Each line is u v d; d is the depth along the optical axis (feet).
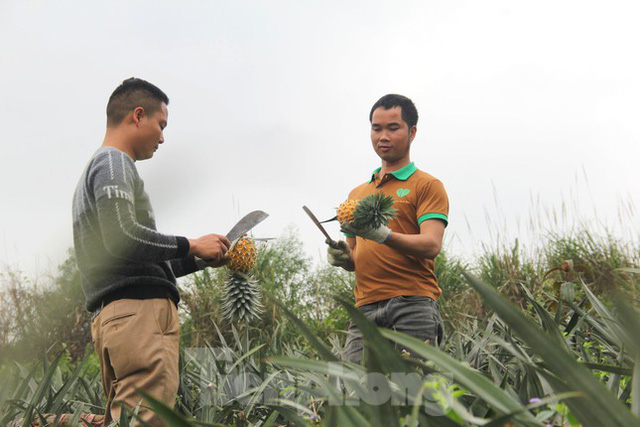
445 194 12.03
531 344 3.54
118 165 9.32
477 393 3.57
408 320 11.57
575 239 21.34
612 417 3.33
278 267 23.70
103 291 9.36
